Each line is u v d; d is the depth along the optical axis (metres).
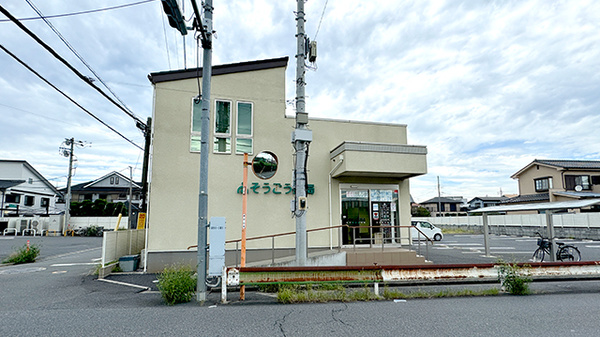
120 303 6.31
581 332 4.50
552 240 11.22
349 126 11.69
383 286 7.85
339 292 6.70
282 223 10.63
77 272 10.29
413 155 10.68
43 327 4.69
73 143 32.50
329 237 10.90
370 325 4.82
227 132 10.66
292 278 6.53
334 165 11.02
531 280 7.25
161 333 4.44
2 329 4.59
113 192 44.16
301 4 9.05
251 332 4.50
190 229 9.98
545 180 32.84
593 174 30.98
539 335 4.39
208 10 6.95
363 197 11.46
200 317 5.22
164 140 10.12
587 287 7.66
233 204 10.36
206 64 7.00
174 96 10.38
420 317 5.22
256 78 11.12
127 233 11.88
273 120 11.05
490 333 4.46
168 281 6.30
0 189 33.78
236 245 9.24
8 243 22.12
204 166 6.80
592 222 22.47
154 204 9.84
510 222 29.33
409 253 9.70
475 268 7.28
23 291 7.53
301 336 4.34
